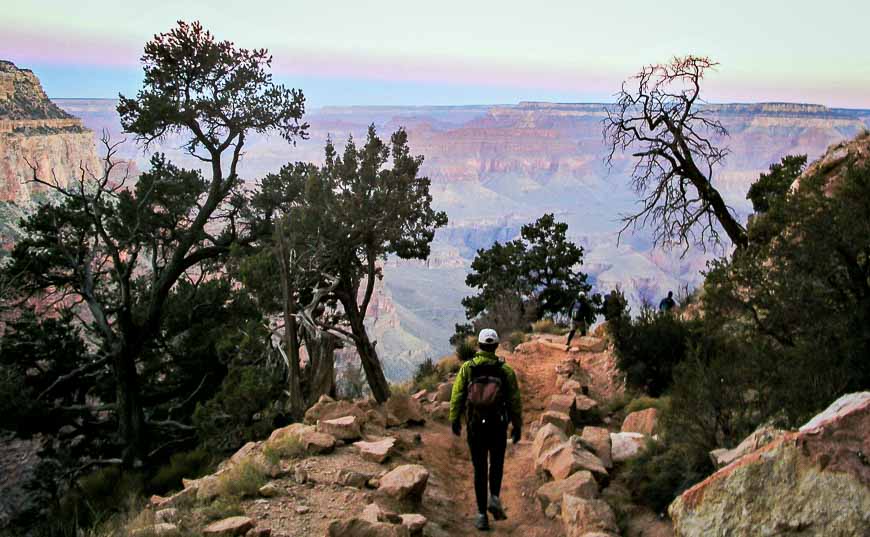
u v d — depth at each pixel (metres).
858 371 6.84
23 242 24.66
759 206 24.27
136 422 23.31
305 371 17.34
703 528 4.21
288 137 28.62
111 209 27.64
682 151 22.39
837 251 7.90
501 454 7.03
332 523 5.39
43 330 26.12
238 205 28.86
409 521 6.11
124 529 6.05
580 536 5.89
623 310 15.40
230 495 6.91
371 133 21.25
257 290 19.22
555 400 12.91
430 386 17.56
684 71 22.16
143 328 24.67
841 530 3.64
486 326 31.11
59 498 21.47
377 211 20.56
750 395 7.34
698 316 14.45
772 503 3.95
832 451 3.86
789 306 8.11
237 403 16.73
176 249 27.78
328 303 22.98
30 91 139.88
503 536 6.73
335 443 8.88
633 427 10.37
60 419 25.03
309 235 20.44
